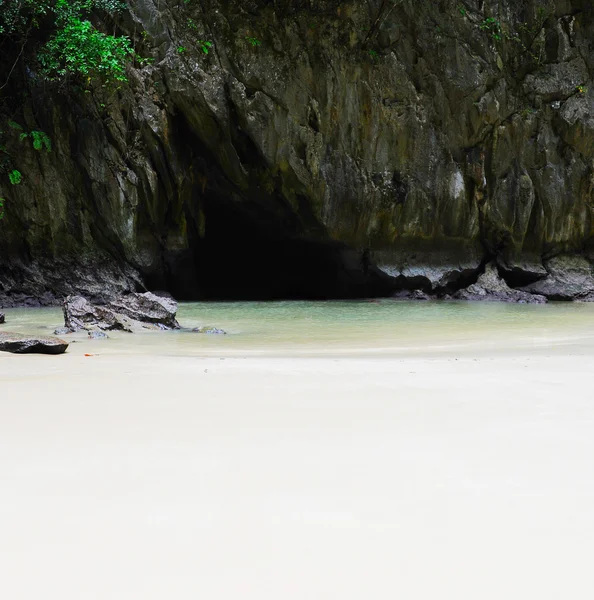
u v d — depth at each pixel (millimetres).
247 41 18984
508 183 22125
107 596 1520
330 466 2523
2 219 18359
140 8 18219
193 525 1928
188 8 18625
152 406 3756
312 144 19922
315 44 19656
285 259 23828
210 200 21812
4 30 17281
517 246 22469
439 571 1644
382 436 3006
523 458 2623
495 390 4297
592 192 22734
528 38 21906
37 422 3316
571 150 22469
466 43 21172
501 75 21547
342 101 20172
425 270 21984
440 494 2195
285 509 2057
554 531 1882
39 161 18391
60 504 2104
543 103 22125
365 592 1532
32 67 17969
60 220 18766
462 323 13234
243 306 17812
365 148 20781
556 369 5578
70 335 10914
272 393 4211
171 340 10297
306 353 8250
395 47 20609
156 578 1604
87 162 18422
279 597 1513
